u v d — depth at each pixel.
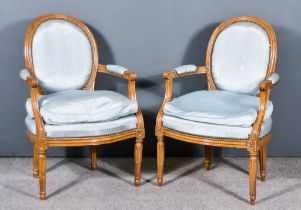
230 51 2.57
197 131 2.25
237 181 2.50
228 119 2.20
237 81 2.55
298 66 2.79
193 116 2.25
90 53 2.61
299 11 2.72
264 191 2.39
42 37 2.53
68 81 2.58
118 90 2.80
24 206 2.22
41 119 2.23
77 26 2.61
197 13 2.73
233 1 2.72
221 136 2.22
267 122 2.31
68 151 2.83
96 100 2.31
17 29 2.72
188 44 2.77
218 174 2.59
